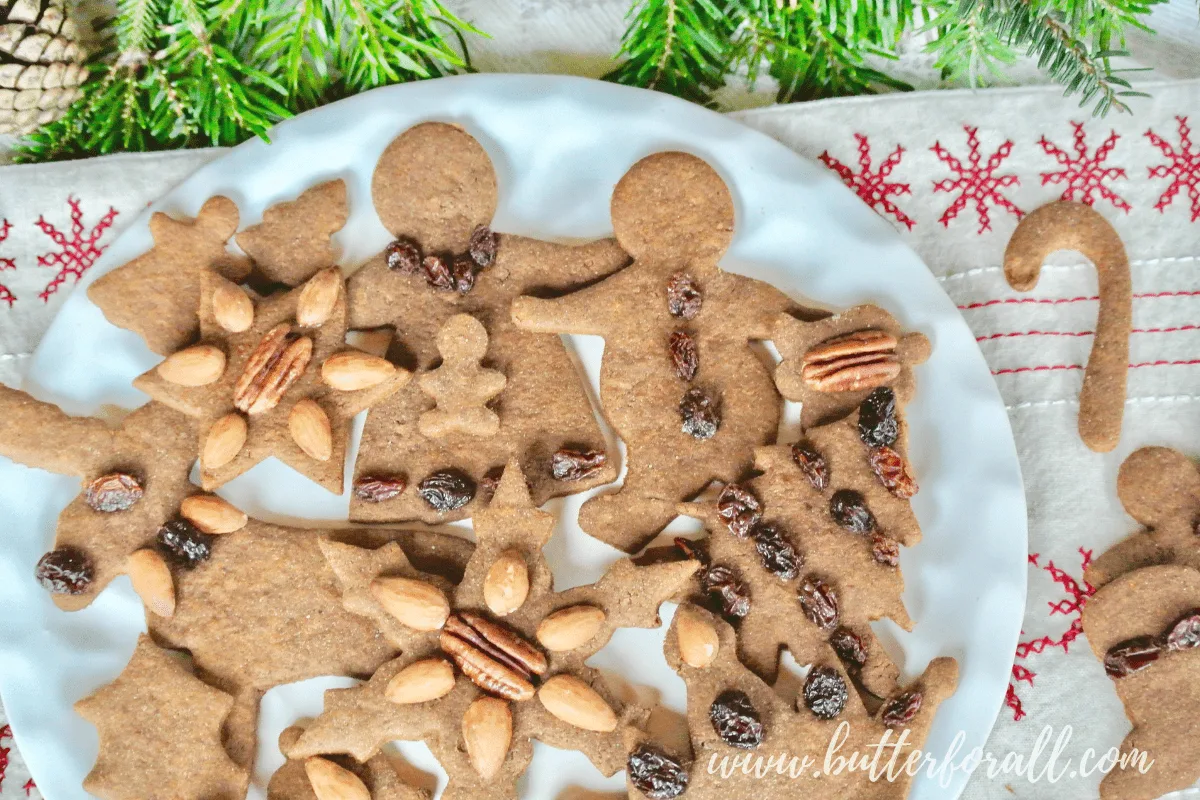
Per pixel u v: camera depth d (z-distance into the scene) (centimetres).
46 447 54
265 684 54
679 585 53
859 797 54
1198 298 57
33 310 56
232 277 54
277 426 54
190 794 54
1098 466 57
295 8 52
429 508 54
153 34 53
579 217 55
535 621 54
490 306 55
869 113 56
